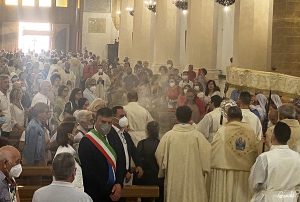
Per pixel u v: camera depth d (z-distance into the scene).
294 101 10.00
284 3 16.12
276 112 8.08
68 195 4.61
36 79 17.30
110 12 44.34
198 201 7.57
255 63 16.05
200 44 22.41
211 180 7.68
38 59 28.45
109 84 20.44
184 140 7.61
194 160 7.59
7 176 4.81
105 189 6.41
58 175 4.65
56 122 10.27
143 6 30.81
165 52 26.58
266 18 16.05
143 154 8.22
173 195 7.59
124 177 6.92
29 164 7.93
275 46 16.31
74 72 24.20
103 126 6.43
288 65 16.16
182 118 7.70
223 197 7.53
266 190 6.36
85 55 29.62
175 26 26.69
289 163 6.34
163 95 16.06
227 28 23.48
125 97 14.84
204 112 13.49
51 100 11.25
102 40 44.41
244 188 7.54
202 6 22.36
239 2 16.19
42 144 7.98
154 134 8.30
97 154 6.40
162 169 7.69
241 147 7.53
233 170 7.53
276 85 7.44
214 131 8.55
